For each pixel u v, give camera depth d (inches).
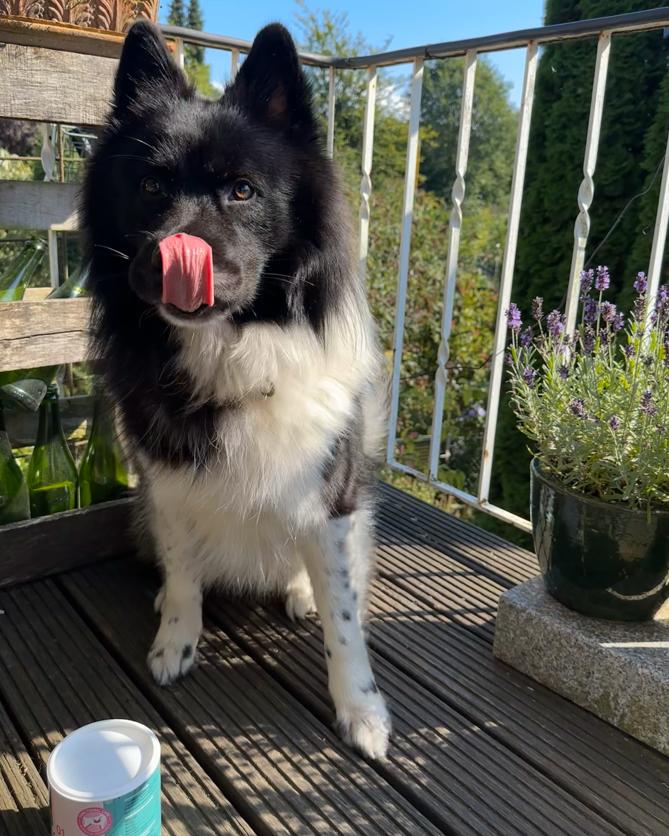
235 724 32.8
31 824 27.0
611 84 67.9
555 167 72.4
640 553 31.7
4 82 37.5
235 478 32.7
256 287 31.3
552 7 74.7
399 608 41.7
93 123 41.2
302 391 32.5
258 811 28.0
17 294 43.8
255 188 31.1
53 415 45.8
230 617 41.4
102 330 34.8
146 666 36.5
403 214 54.6
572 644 33.6
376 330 41.4
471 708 33.8
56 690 34.6
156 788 25.0
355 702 32.2
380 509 53.9
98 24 39.7
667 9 36.7
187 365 32.6
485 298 118.0
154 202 31.0
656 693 30.7
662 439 30.5
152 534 41.1
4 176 74.8
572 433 32.2
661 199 41.1
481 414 103.3
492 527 85.0
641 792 29.2
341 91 172.1
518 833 27.2
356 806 28.3
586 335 37.3
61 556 44.6
